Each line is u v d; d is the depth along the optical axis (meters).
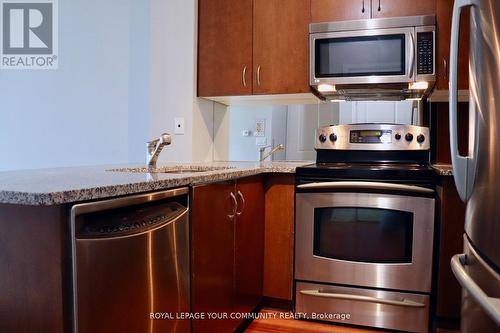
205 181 1.47
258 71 2.40
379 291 1.97
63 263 0.89
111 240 1.00
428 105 2.46
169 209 1.28
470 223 1.16
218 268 1.60
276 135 2.90
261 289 2.19
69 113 3.04
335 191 2.00
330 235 2.03
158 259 1.18
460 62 2.07
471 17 1.12
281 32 2.36
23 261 0.92
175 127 2.53
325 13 2.27
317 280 2.06
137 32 2.84
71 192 0.87
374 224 1.96
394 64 2.12
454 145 1.23
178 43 2.51
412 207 1.90
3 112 3.21
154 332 1.16
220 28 2.46
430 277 1.89
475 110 1.10
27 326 0.93
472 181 1.13
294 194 2.14
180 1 2.49
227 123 2.97
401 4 2.15
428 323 1.91
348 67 2.19
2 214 0.94
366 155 2.33
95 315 0.95
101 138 2.96
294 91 2.34
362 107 2.64
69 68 3.03
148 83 2.78
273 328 2.01
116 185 1.01
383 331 1.98
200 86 2.51
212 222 1.53
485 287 1.03
